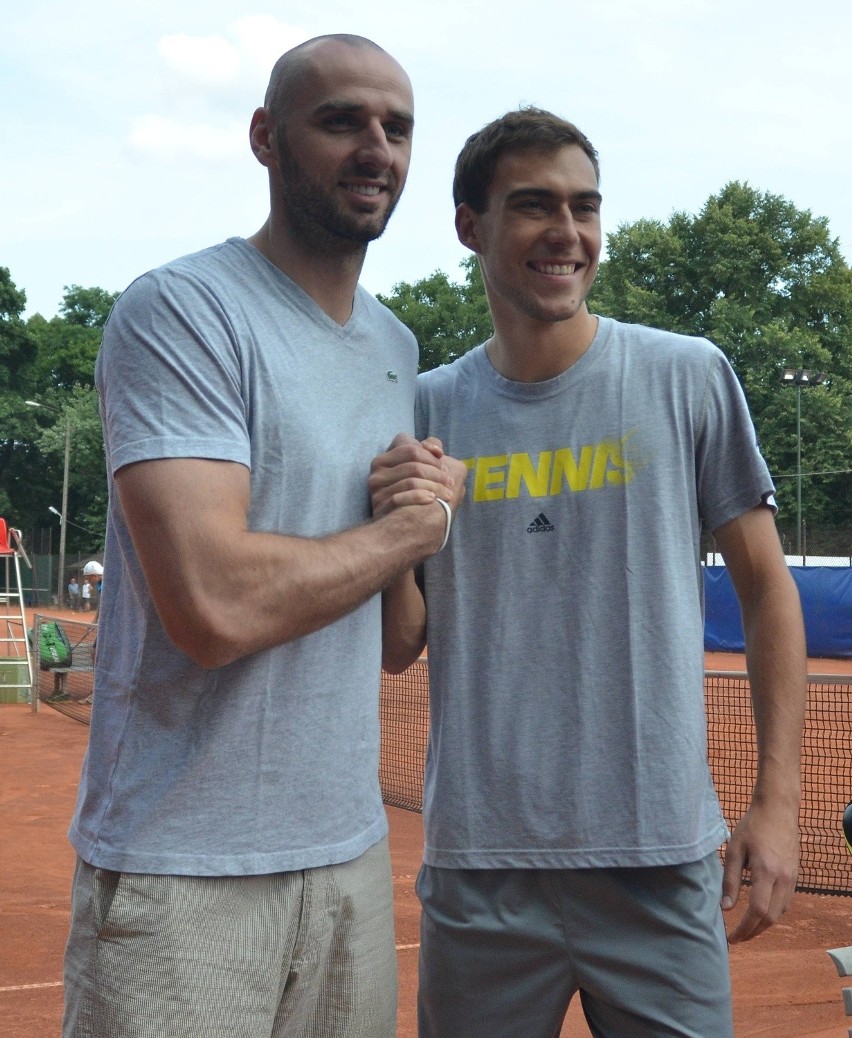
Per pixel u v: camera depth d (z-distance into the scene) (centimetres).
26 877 653
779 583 244
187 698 199
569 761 238
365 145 208
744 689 1183
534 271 241
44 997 447
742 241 4778
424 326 5625
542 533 244
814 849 663
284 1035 212
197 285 202
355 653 216
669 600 238
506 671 244
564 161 238
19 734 1259
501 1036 245
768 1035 389
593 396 245
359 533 205
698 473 249
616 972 237
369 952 219
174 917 194
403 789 852
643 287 4931
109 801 200
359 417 221
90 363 6838
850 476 4562
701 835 236
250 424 204
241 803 199
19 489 6066
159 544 189
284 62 213
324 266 219
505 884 243
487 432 252
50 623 1584
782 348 4594
